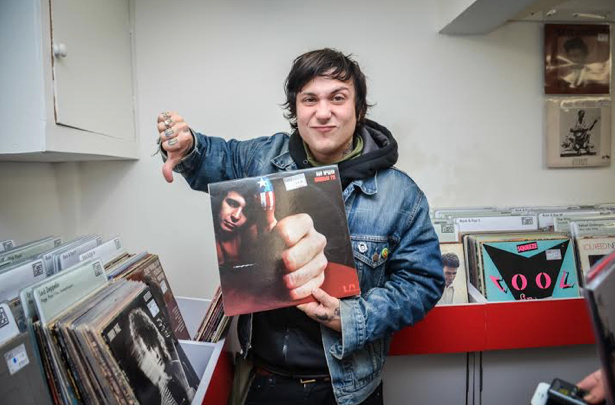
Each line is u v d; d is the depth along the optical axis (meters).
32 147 0.83
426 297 0.86
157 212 1.46
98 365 0.56
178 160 0.90
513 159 1.54
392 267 0.91
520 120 1.52
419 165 1.51
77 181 1.43
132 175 1.44
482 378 1.26
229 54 1.42
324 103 0.81
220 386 0.86
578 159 1.55
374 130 0.98
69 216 1.41
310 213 0.78
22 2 0.81
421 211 0.90
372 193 0.87
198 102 1.43
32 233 1.21
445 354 1.24
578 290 1.24
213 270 1.50
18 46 0.82
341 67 0.82
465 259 1.30
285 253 0.76
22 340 0.53
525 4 1.21
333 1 1.43
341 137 0.84
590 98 1.53
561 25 1.49
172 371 0.73
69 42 0.93
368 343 0.81
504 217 1.36
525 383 1.26
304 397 0.88
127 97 1.32
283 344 0.88
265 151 1.00
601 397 0.51
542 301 1.15
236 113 1.44
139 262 0.97
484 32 1.46
